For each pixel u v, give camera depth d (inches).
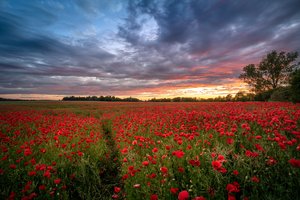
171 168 137.6
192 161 119.0
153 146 215.8
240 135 204.7
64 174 162.6
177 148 185.2
